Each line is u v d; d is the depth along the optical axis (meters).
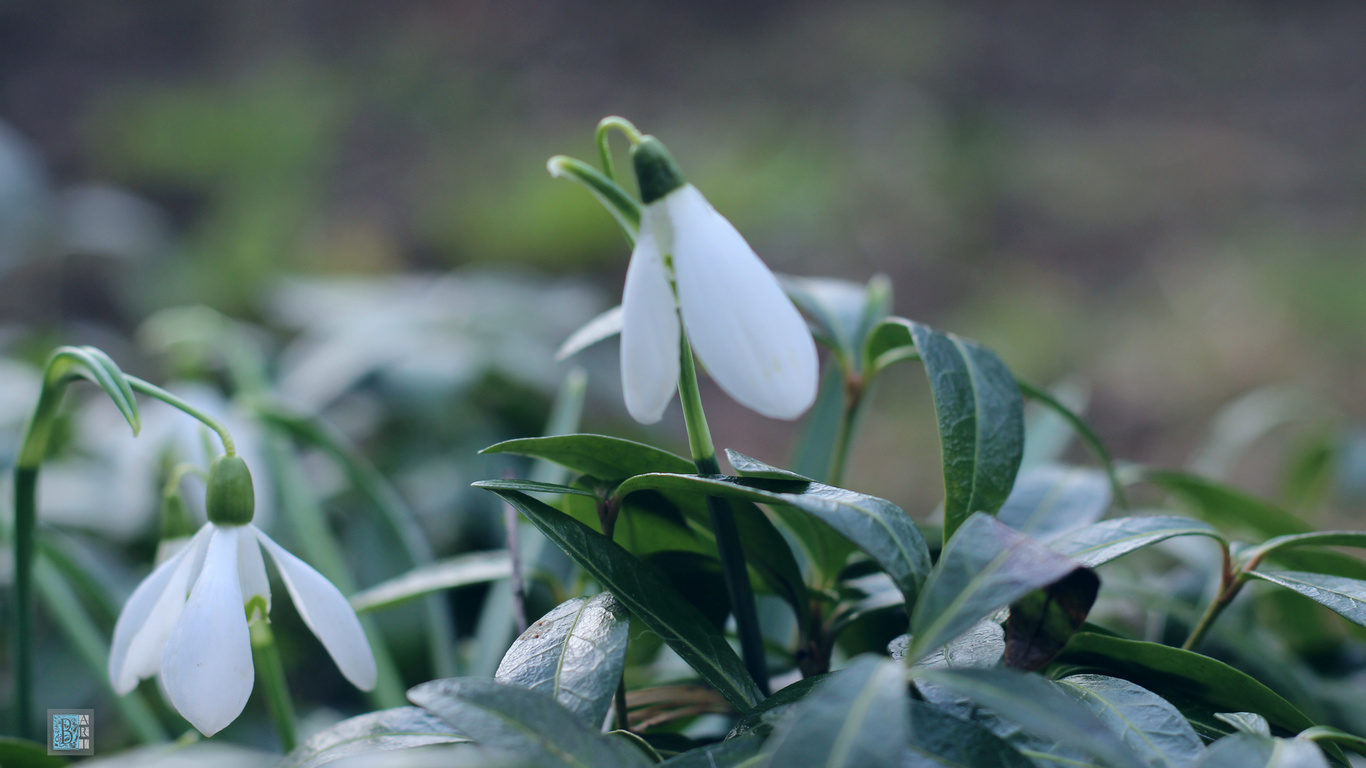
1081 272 1.54
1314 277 1.42
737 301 0.29
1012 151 1.93
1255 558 0.32
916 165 1.86
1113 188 1.78
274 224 1.59
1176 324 1.37
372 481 0.45
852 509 0.29
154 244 1.34
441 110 2.16
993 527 0.29
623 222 0.30
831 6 2.61
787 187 1.77
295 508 0.49
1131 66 2.27
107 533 0.62
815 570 0.34
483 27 2.51
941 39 2.42
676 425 0.88
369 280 1.42
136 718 0.41
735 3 2.62
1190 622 0.36
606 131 0.30
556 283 1.44
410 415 0.78
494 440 0.77
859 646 0.35
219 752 0.29
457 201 1.70
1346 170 1.77
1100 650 0.32
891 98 2.14
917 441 1.14
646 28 2.52
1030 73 2.28
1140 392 1.22
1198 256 1.54
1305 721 0.31
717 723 0.36
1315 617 0.38
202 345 0.62
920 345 0.32
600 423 0.83
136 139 1.89
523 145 1.98
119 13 2.44
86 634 0.42
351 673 0.31
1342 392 1.18
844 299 0.38
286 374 0.86
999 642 0.30
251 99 2.09
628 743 0.29
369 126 2.10
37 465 0.34
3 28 2.32
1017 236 1.66
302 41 2.44
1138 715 0.29
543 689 0.30
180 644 0.30
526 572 0.37
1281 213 1.65
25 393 0.70
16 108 2.02
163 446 0.56
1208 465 0.58
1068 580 0.30
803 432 0.46
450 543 0.70
